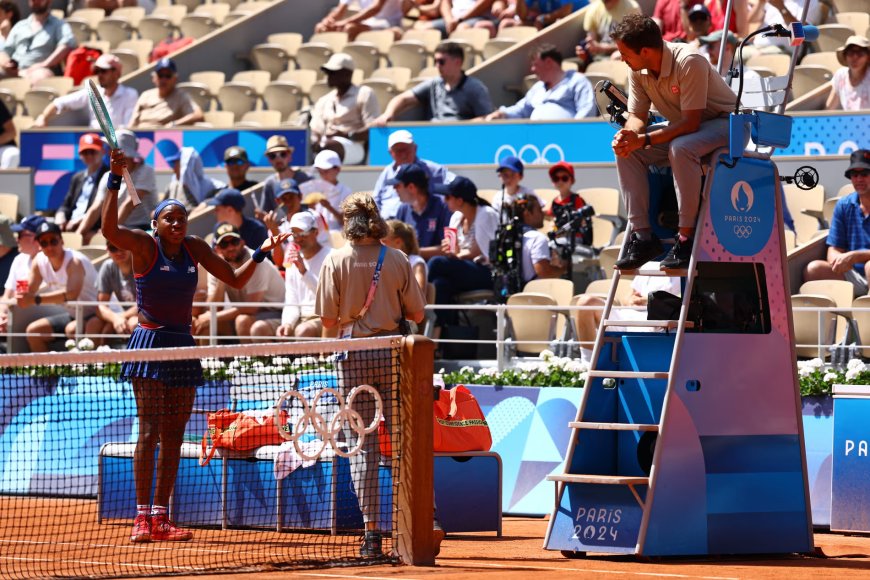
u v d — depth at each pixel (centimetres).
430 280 4403
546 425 3734
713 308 2706
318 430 2339
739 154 2522
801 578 2166
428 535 2342
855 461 3130
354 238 2541
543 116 5525
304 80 6950
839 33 5709
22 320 4641
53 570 2288
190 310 2925
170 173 6028
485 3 7000
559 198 4700
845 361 3738
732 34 5184
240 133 5919
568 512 2625
